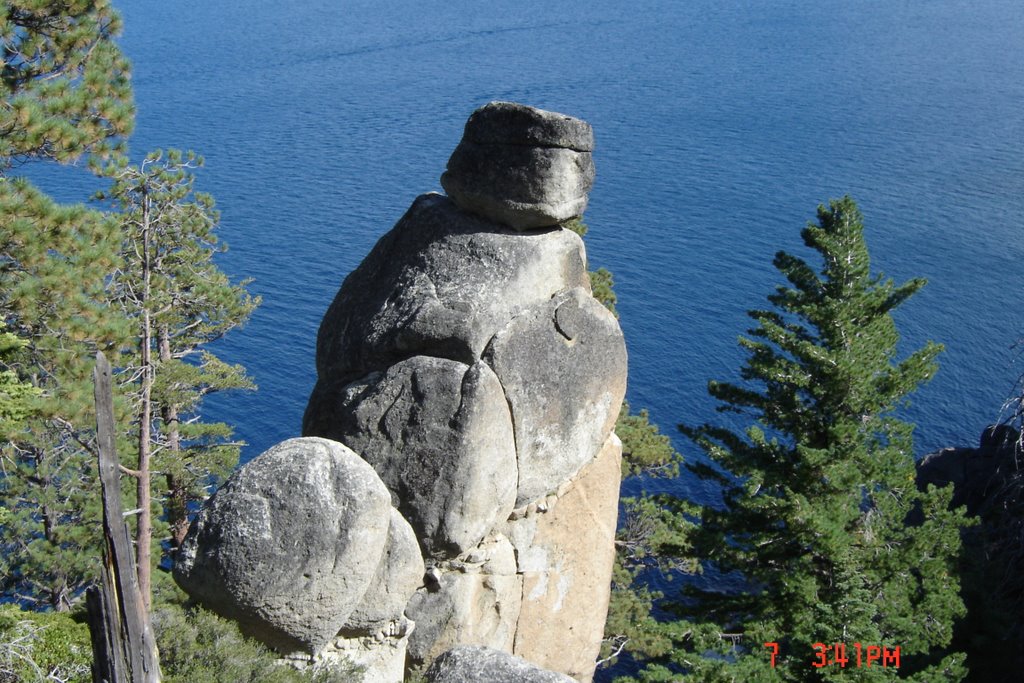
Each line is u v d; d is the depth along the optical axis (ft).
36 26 82.53
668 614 167.32
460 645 39.65
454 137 504.02
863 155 474.49
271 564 33.68
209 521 34.45
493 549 43.24
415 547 37.60
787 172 449.06
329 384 44.37
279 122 544.21
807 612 81.30
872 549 85.46
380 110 572.51
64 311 73.20
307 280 310.45
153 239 112.78
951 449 164.66
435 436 41.14
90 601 25.68
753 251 350.84
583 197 44.21
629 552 128.77
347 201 393.09
